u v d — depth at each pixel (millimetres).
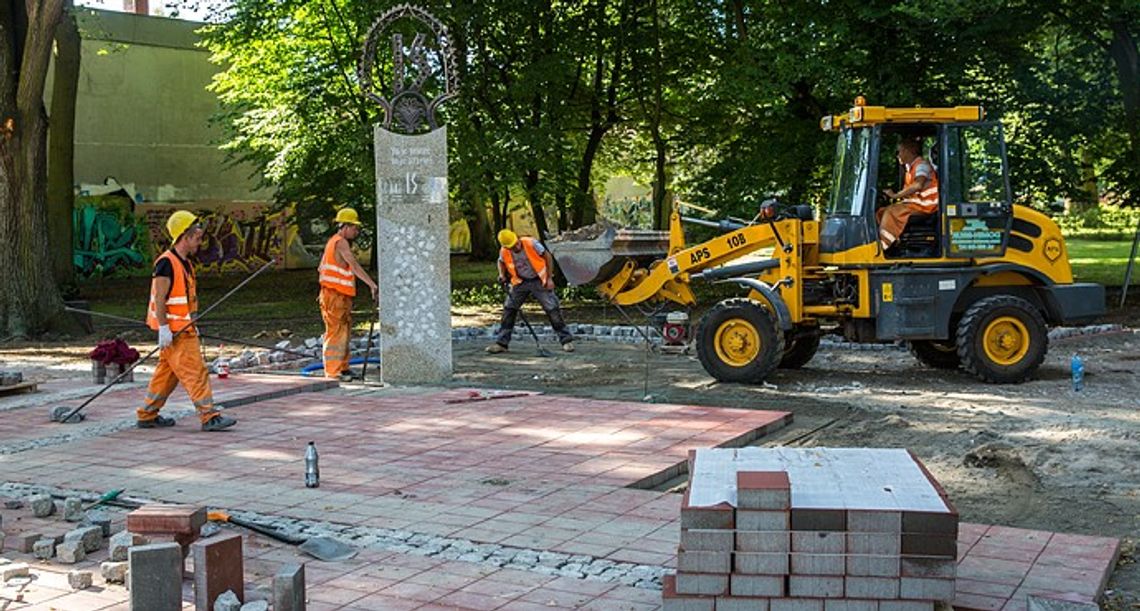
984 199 13008
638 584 5863
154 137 36000
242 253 37969
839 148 13578
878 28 20906
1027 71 21406
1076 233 41969
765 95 20797
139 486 8164
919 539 4746
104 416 11094
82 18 26969
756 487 4824
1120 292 22891
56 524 7117
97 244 34875
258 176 38469
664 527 6914
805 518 4805
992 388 12633
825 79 20484
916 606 4746
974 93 21703
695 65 25234
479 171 23062
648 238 15266
